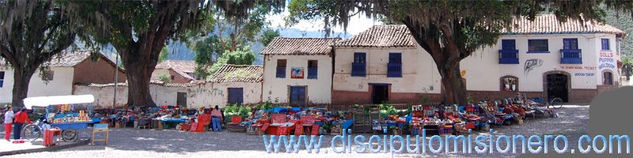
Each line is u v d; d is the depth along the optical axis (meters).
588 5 15.49
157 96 29.86
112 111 18.47
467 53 18.00
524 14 16.91
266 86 28.64
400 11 13.59
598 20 16.25
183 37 22.78
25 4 16.86
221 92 29.05
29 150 9.91
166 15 19.69
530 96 25.12
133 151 10.23
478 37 17.08
